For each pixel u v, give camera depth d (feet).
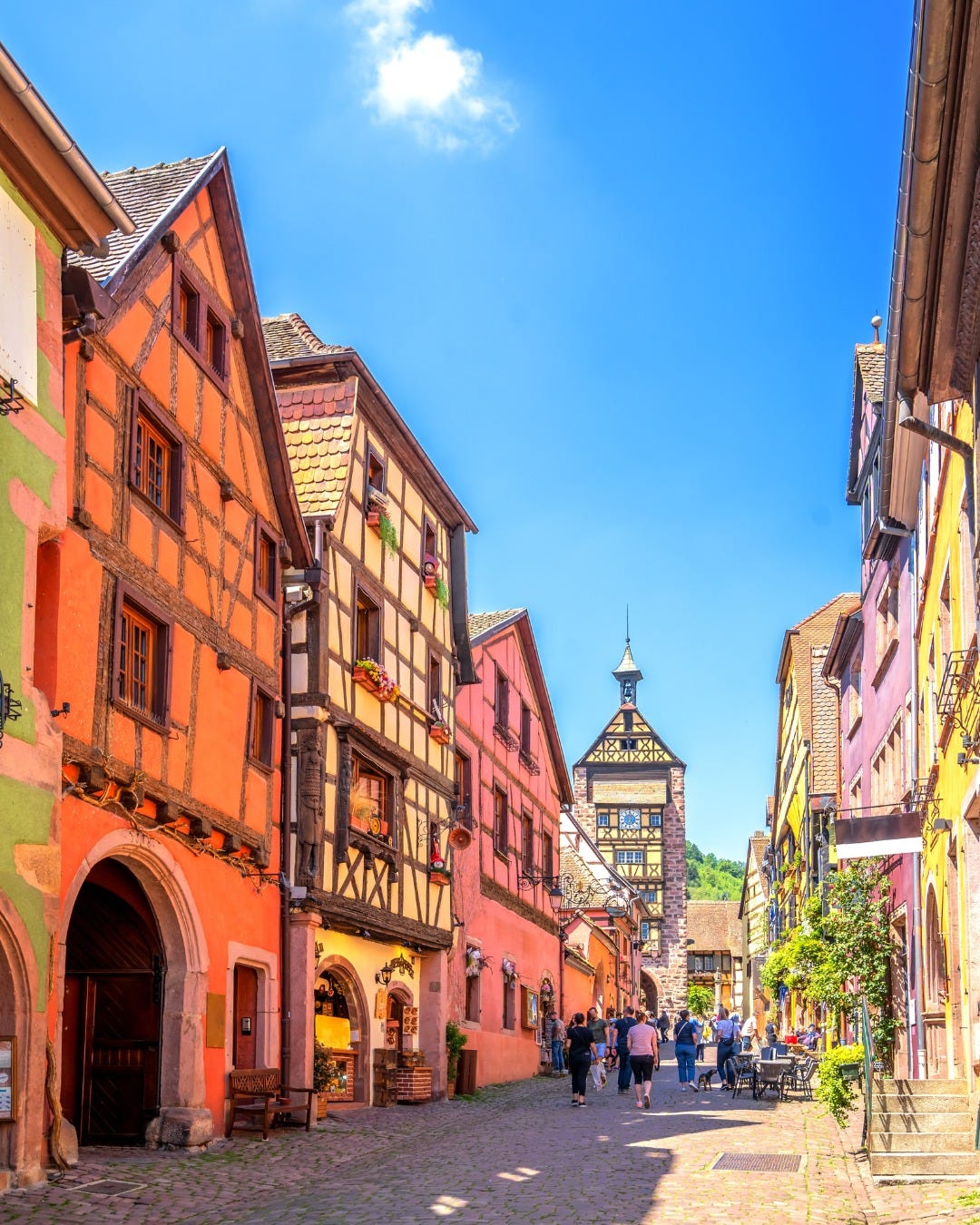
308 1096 53.67
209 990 47.32
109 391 42.55
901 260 32.86
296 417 65.16
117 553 42.24
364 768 64.95
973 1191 36.99
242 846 51.39
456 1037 74.64
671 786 223.92
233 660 51.11
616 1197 36.22
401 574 71.05
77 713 39.19
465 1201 35.68
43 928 35.42
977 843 41.45
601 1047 88.12
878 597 71.46
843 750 90.74
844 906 68.64
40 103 34.42
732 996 251.80
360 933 63.57
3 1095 33.96
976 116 27.32
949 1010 47.37
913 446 51.49
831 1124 56.65
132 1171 38.75
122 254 44.47
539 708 109.81
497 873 92.84
